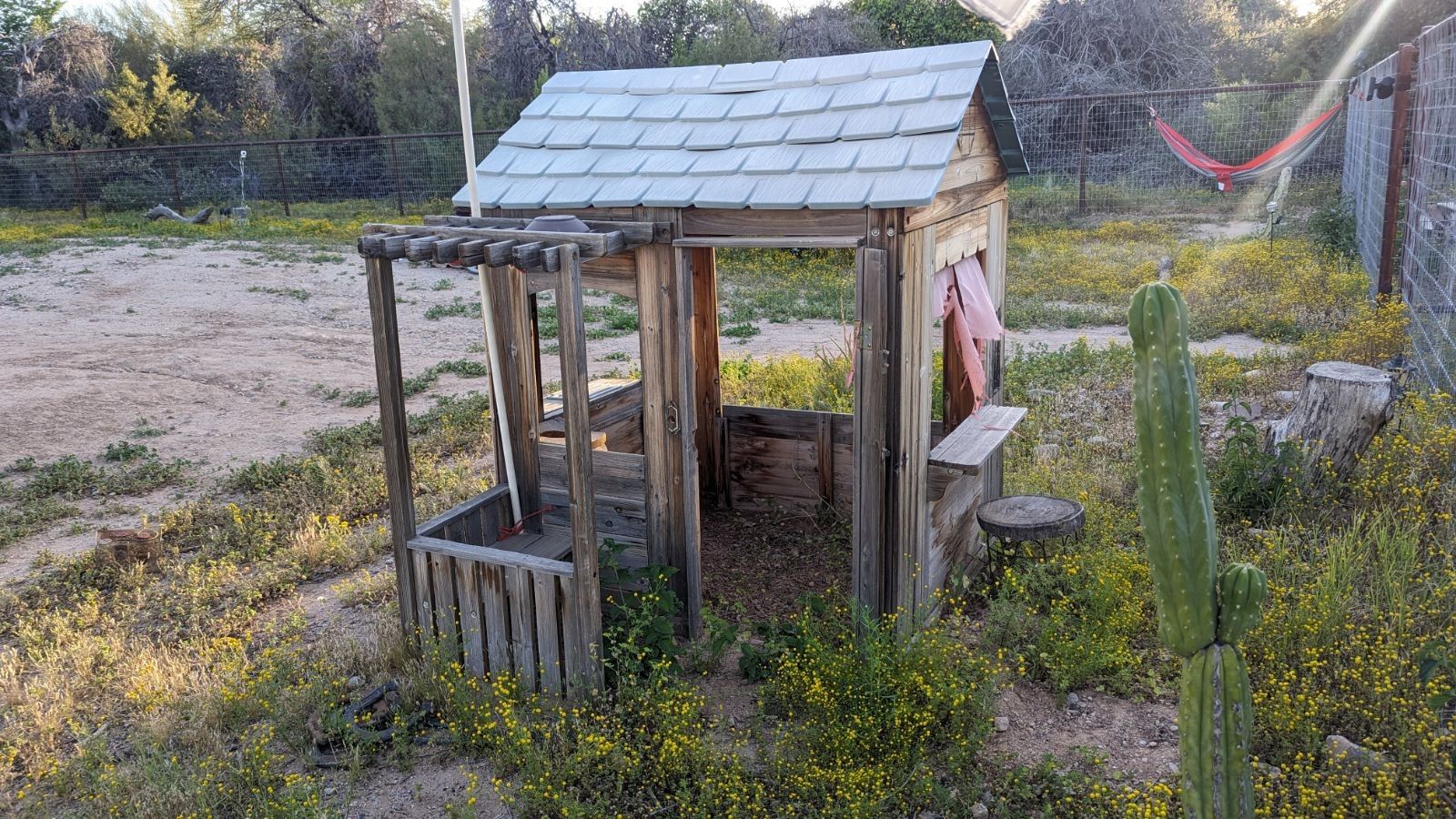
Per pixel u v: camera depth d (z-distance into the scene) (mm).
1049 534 5512
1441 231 8875
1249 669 4707
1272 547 5789
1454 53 8219
